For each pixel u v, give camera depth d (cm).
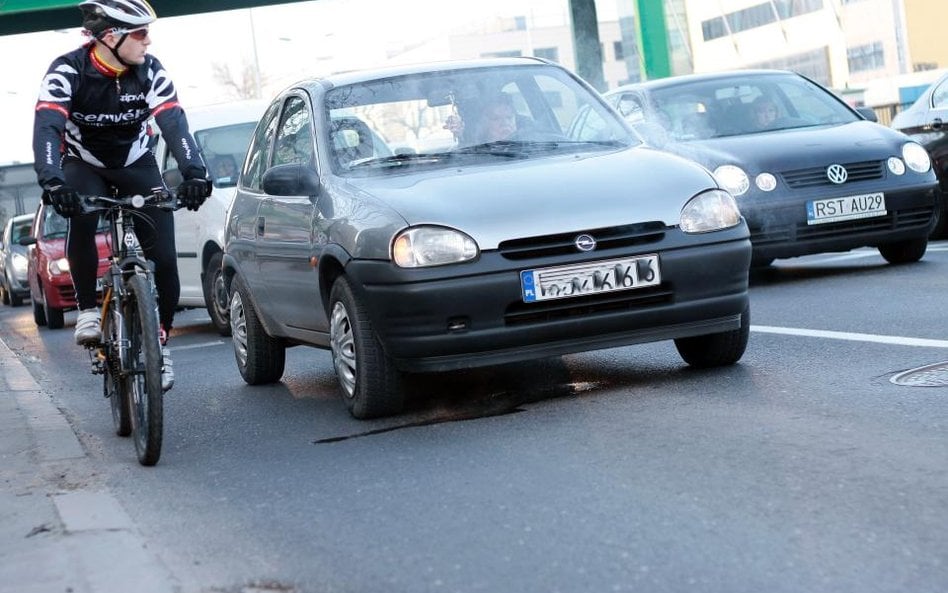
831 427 990
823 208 2025
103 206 1169
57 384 1953
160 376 1111
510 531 798
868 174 2061
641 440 1014
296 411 1370
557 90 1439
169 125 1194
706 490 845
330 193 1298
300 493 970
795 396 1127
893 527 728
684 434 1020
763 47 13412
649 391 1227
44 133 1152
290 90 1540
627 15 6638
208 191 1192
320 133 1380
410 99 1401
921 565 662
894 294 1783
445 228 1157
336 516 884
